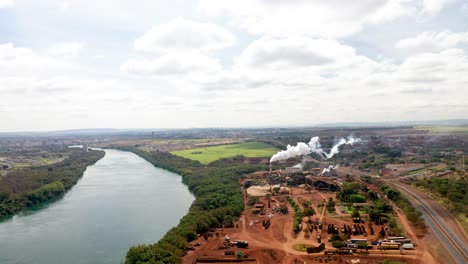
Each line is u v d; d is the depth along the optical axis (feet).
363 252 519.60
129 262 477.36
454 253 504.43
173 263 483.10
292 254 523.70
